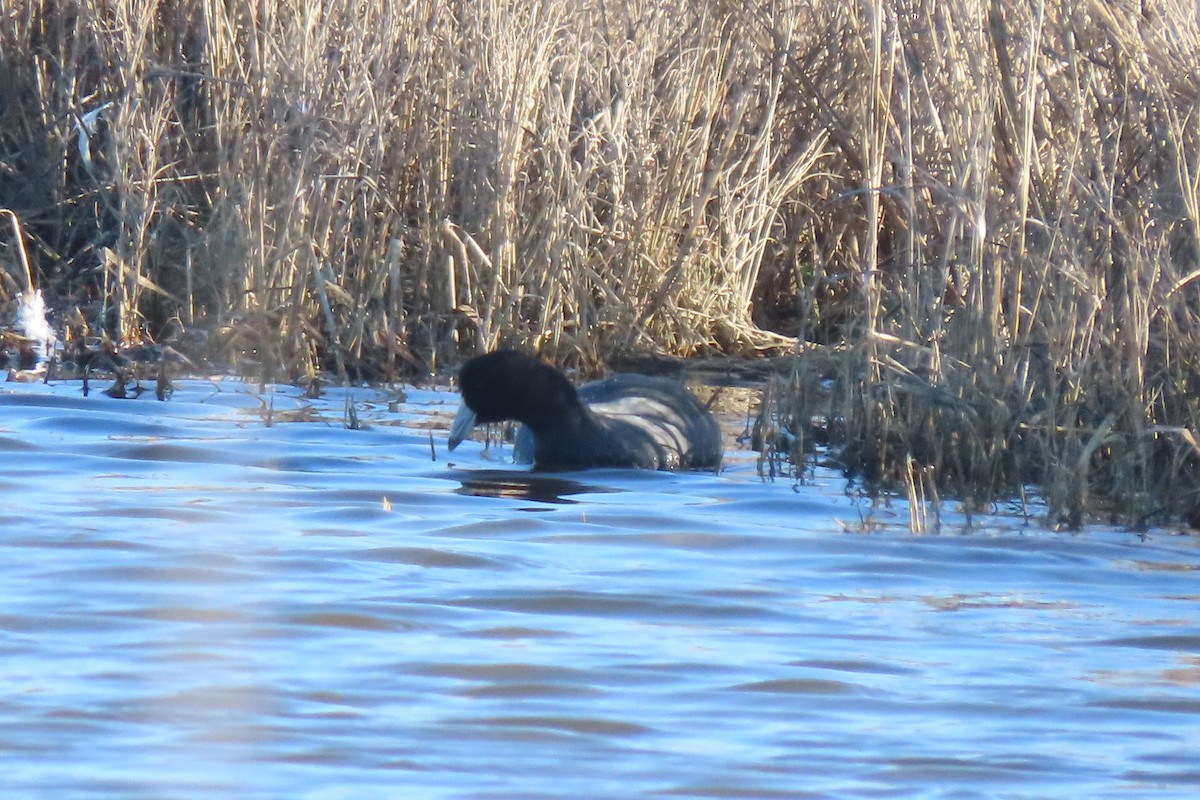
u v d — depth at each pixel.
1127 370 18.64
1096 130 19.92
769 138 28.22
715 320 28.27
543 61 26.81
